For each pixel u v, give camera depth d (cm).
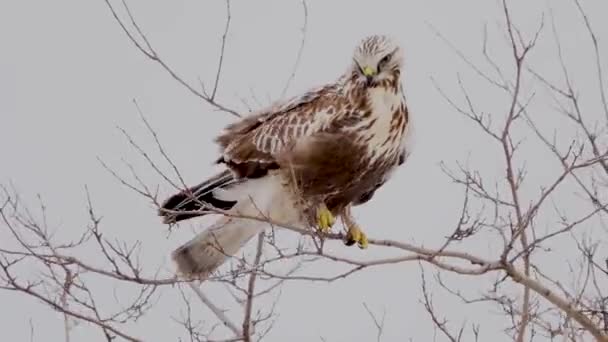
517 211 831
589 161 877
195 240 1120
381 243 895
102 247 942
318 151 1091
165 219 1092
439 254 851
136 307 938
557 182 844
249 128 1165
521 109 868
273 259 871
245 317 960
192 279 920
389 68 1084
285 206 1120
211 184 1138
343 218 1156
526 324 866
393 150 1116
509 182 836
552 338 902
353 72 1103
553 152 951
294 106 1141
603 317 880
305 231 909
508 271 835
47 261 896
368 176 1123
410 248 882
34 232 930
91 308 916
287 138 1105
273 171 1118
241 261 923
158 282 908
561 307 840
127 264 941
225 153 1147
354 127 1087
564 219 946
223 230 1126
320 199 1118
